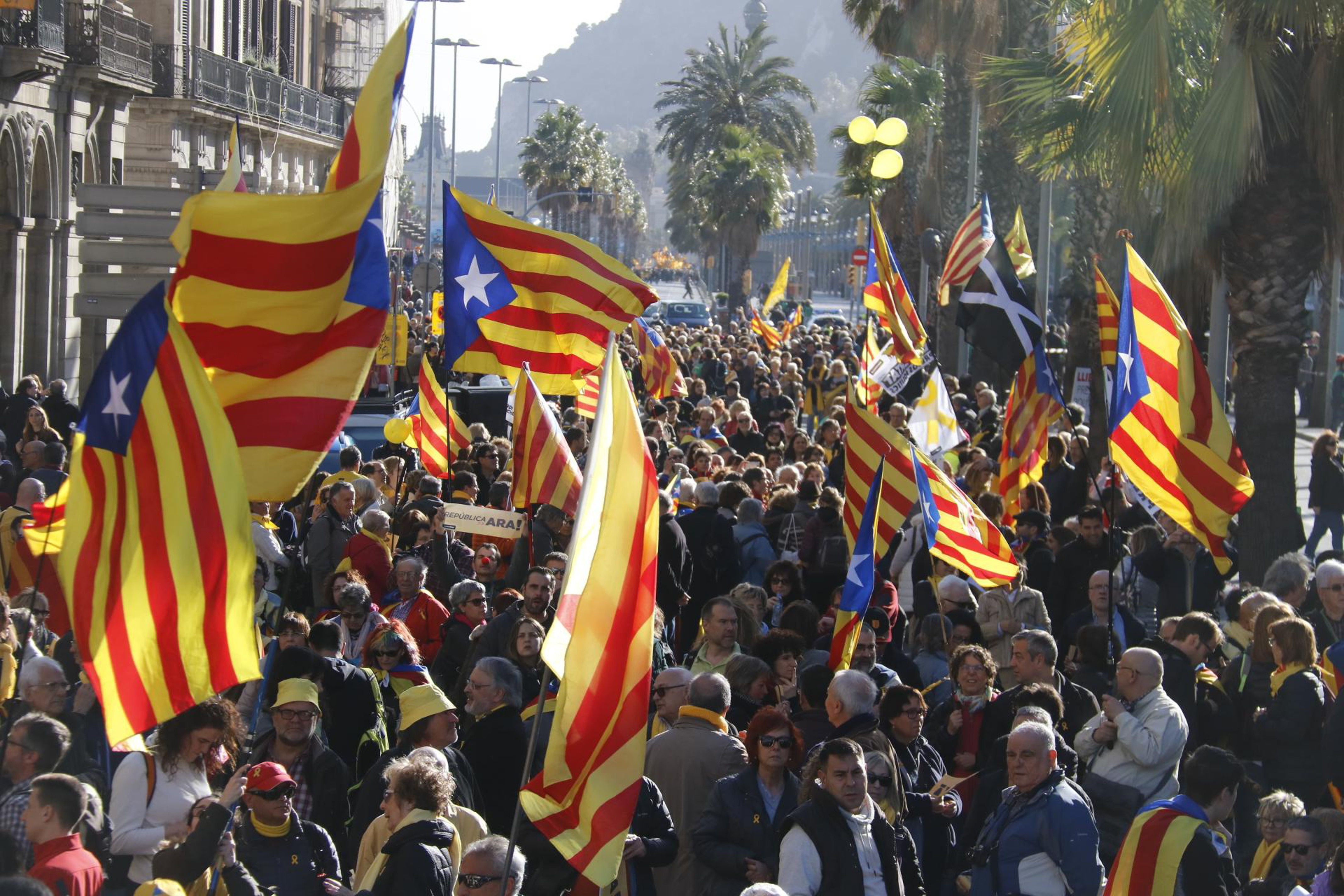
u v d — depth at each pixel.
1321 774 9.82
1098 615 11.98
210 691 6.36
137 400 6.39
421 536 13.88
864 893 7.16
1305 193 16.09
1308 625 9.95
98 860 6.96
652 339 27.38
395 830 7.11
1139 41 16.27
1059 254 63.28
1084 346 26.14
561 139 110.00
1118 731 8.68
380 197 7.07
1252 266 16.33
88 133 34.81
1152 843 7.49
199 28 42.69
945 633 11.57
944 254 38.50
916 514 14.97
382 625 10.29
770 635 10.08
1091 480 18.19
